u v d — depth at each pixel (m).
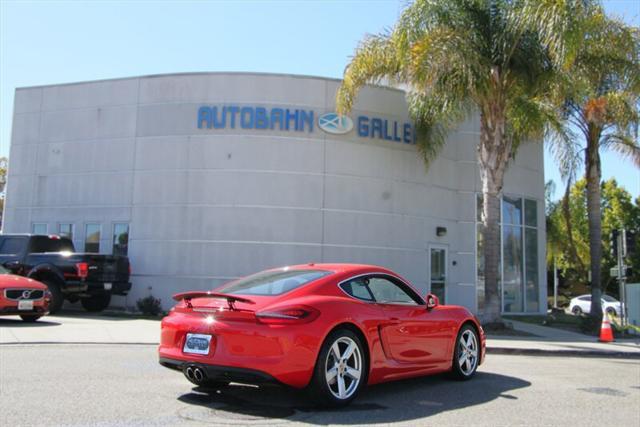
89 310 19.03
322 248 19.02
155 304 18.36
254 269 18.67
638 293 18.66
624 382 8.77
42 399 6.12
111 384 7.06
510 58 16.41
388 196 20.08
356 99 19.94
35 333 11.89
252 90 19.31
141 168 19.72
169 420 5.39
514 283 23.17
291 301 6.01
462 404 6.52
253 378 5.68
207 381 6.86
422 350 7.29
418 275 20.42
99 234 19.95
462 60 15.13
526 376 8.92
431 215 21.02
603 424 5.79
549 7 14.35
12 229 21.14
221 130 19.20
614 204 46.47
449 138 21.84
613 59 17.61
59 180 20.77
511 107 16.56
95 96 20.66
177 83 19.70
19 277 14.02
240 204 18.91
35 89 21.56
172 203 19.27
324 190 19.25
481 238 22.08
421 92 16.72
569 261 45.81
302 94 19.44
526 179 24.20
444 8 15.83
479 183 22.31
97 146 20.41
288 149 19.16
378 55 17.33
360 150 19.81
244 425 5.29
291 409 5.99
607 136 20.75
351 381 6.27
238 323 5.86
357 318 6.32
